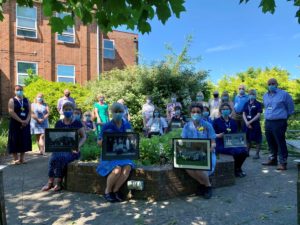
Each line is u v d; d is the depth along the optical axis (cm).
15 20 2114
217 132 716
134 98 1728
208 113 742
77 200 558
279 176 712
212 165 570
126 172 547
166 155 626
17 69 2125
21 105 870
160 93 1766
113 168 542
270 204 527
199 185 581
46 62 2222
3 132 1255
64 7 401
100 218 474
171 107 1249
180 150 549
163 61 1884
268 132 806
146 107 1254
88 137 915
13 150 860
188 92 1792
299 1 439
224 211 497
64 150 602
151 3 346
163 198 551
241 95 1002
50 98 1791
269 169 782
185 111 1741
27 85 2014
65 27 412
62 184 627
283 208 507
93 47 2411
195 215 480
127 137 536
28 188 636
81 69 2362
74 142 604
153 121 1189
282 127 771
